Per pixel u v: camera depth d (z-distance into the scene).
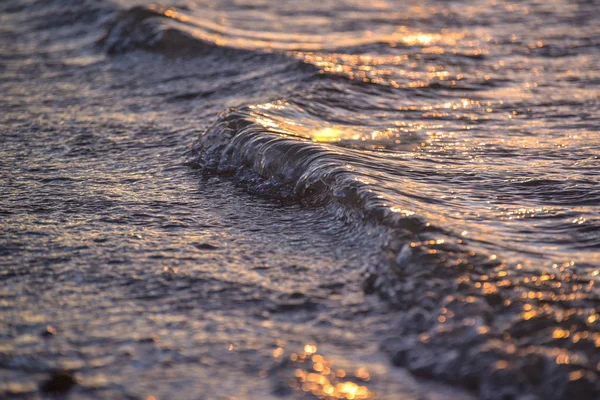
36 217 13.75
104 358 8.88
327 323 9.66
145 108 22.58
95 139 19.36
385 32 34.31
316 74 24.27
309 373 8.57
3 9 41.34
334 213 13.48
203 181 16.09
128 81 26.17
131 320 9.77
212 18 37.31
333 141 17.50
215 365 8.75
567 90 23.23
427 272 10.42
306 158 15.41
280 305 10.16
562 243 11.73
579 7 37.94
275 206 14.43
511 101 22.03
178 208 14.34
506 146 17.39
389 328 9.45
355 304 10.12
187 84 25.16
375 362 8.78
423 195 13.69
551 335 8.95
